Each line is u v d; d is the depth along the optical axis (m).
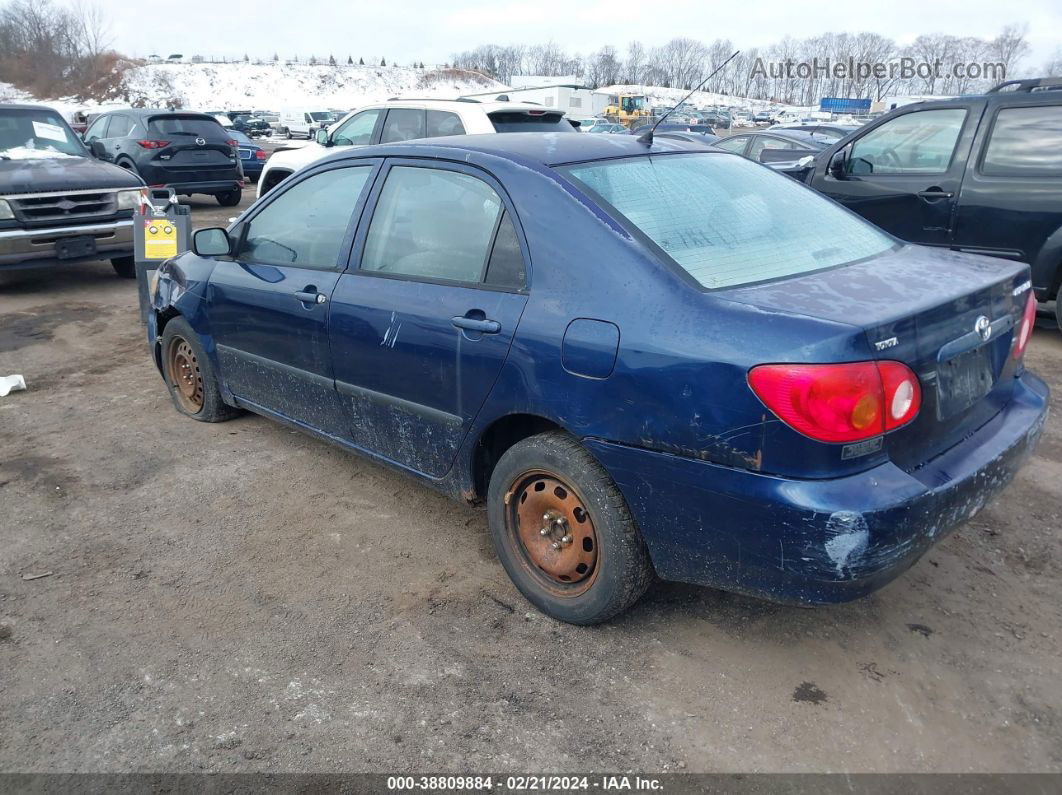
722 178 3.34
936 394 2.50
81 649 2.91
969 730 2.51
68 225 8.32
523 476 3.01
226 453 4.54
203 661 2.85
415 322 3.21
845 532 2.27
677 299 2.53
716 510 2.46
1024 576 3.30
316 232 3.85
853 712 2.59
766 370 2.29
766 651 2.87
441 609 3.13
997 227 6.34
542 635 2.97
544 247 2.87
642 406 2.54
